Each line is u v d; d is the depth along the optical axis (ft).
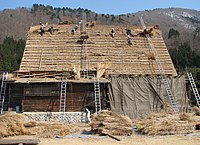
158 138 55.36
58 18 482.69
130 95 88.48
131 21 516.73
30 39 107.86
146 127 61.36
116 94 87.97
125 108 87.25
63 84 86.12
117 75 91.86
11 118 62.54
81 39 108.68
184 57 247.09
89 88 87.61
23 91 86.89
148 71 97.55
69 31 113.29
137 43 109.60
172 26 616.39
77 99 86.84
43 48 104.22
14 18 446.19
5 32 387.75
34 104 86.22
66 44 106.42
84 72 94.27
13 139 51.29
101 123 61.11
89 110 87.04
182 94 91.09
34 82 85.46
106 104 87.71
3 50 233.14
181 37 372.17
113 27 119.34
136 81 89.92
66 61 99.45
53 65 97.91
